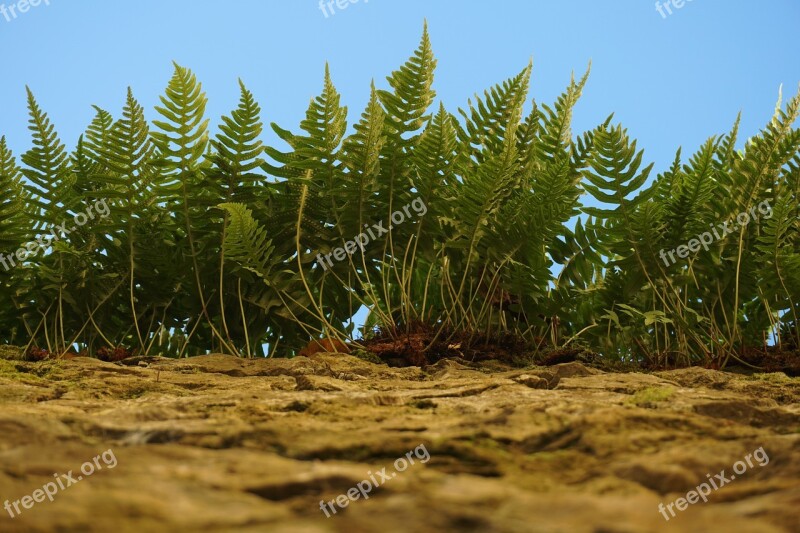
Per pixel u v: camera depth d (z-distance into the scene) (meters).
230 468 1.81
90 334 4.81
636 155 4.70
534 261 4.89
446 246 4.90
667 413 2.43
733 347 5.00
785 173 5.09
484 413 2.60
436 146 4.78
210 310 4.91
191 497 1.60
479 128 5.29
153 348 4.98
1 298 4.77
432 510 1.53
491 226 4.96
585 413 2.40
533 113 5.22
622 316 5.14
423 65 4.86
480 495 1.63
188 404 2.73
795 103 4.93
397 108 4.85
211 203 4.75
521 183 5.14
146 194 4.89
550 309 5.00
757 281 4.94
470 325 4.77
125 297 4.89
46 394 3.14
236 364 4.13
